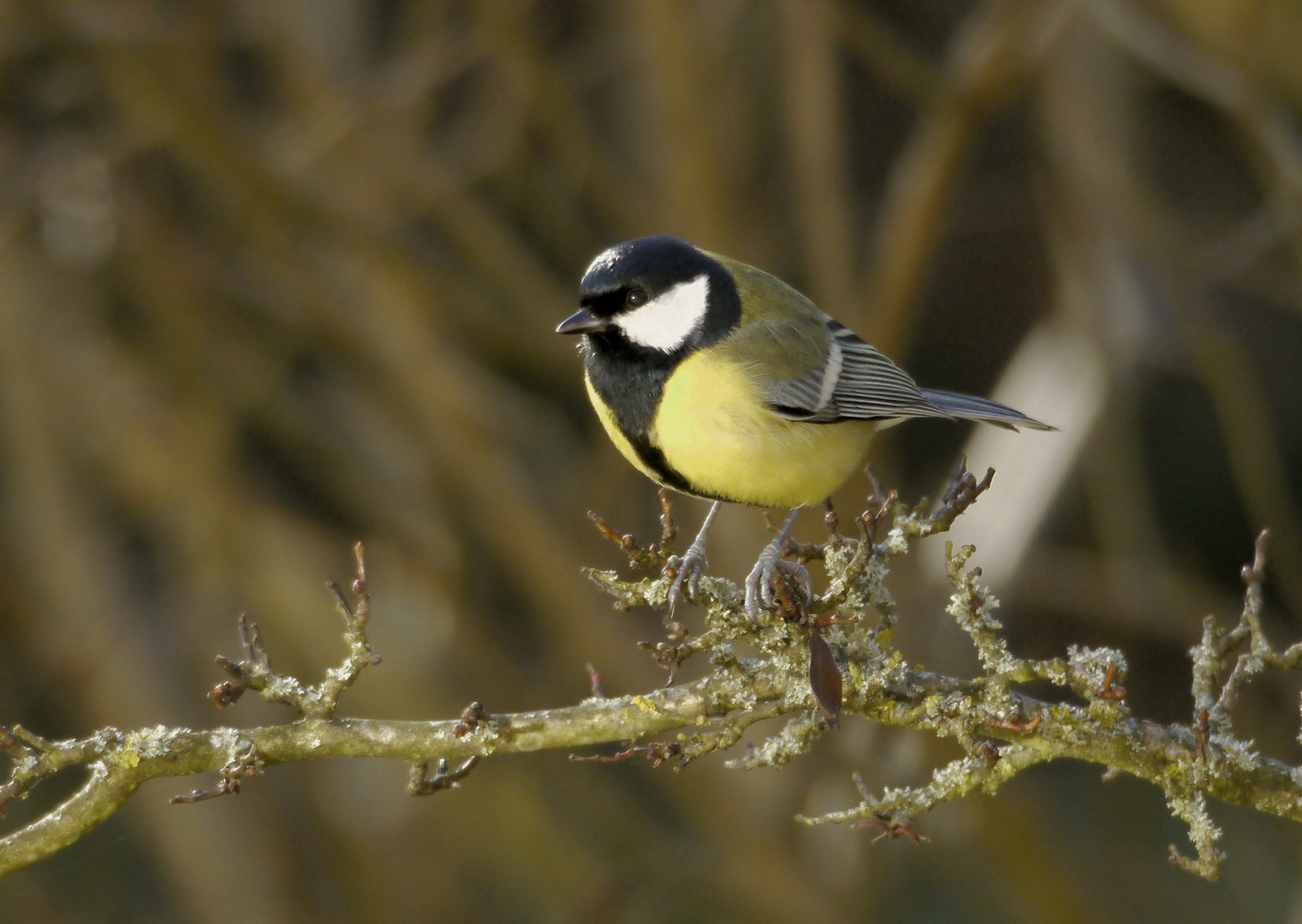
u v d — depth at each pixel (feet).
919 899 47.19
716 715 17.21
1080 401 39.68
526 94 38.86
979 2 51.75
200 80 35.76
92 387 40.29
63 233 40.06
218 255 41.73
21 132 40.06
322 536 42.73
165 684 41.24
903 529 17.24
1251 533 55.42
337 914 42.57
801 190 37.65
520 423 44.68
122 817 47.32
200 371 40.06
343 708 40.86
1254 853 49.03
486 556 45.88
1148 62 35.99
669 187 38.17
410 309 38.70
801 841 39.93
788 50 37.65
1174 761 17.20
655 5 36.55
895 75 34.86
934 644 37.11
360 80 40.81
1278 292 42.06
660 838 45.14
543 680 43.11
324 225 36.81
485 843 43.21
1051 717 17.21
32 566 41.47
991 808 37.37
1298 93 35.81
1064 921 38.09
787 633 17.04
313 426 42.73
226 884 41.29
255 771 16.51
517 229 47.06
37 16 33.88
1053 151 38.91
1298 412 55.83
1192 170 55.11
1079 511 46.88
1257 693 44.83
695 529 40.29
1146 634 52.03
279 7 38.96
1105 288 39.52
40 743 16.38
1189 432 55.88
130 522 44.70
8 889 44.80
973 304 57.98
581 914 40.68
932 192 34.47
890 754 37.52
